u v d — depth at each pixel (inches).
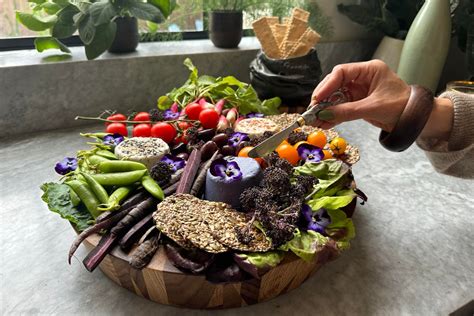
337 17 54.2
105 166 24.6
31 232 26.1
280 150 26.5
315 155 26.0
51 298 21.1
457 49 53.2
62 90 39.5
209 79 38.8
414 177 33.8
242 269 19.1
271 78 40.8
